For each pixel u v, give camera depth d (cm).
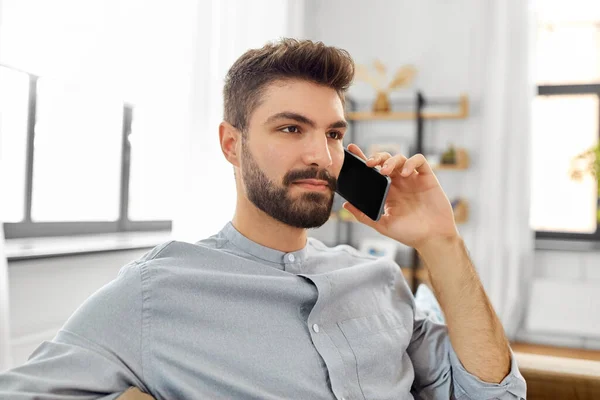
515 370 103
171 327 87
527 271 359
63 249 182
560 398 124
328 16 416
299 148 89
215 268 96
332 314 100
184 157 229
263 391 87
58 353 77
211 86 240
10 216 194
